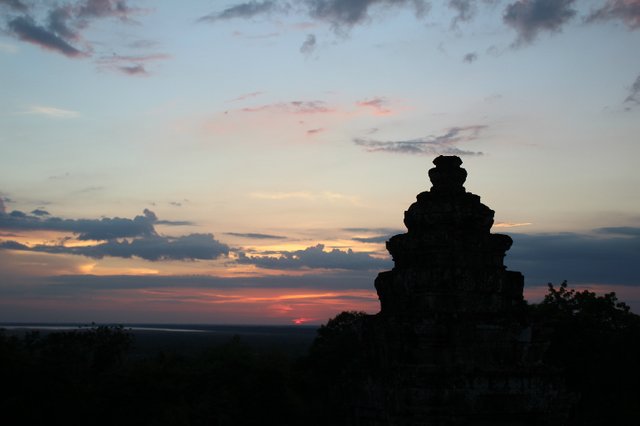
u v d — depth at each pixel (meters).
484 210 38.28
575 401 36.50
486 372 34.94
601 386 59.53
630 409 56.94
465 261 37.12
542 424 35.66
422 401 34.34
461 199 38.19
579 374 60.62
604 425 58.16
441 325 35.81
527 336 36.75
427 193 38.91
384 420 35.62
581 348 61.34
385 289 39.25
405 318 36.31
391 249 39.28
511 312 37.19
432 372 34.62
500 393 35.00
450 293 36.50
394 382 34.84
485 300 37.12
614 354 59.88
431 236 37.44
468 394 34.62
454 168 38.91
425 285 36.66
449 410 34.34
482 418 35.03
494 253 38.19
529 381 35.47
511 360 36.50
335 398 49.44
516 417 35.44
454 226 37.69
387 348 37.25
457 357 35.75
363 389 38.03
